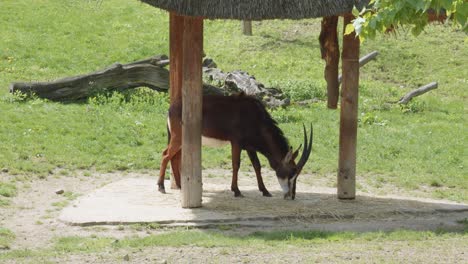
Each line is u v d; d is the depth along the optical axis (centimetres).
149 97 5381
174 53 3516
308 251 2559
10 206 3334
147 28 7625
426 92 6266
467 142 5056
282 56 7156
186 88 3172
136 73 5359
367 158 4616
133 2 8238
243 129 3459
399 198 3666
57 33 7194
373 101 5962
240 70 6512
